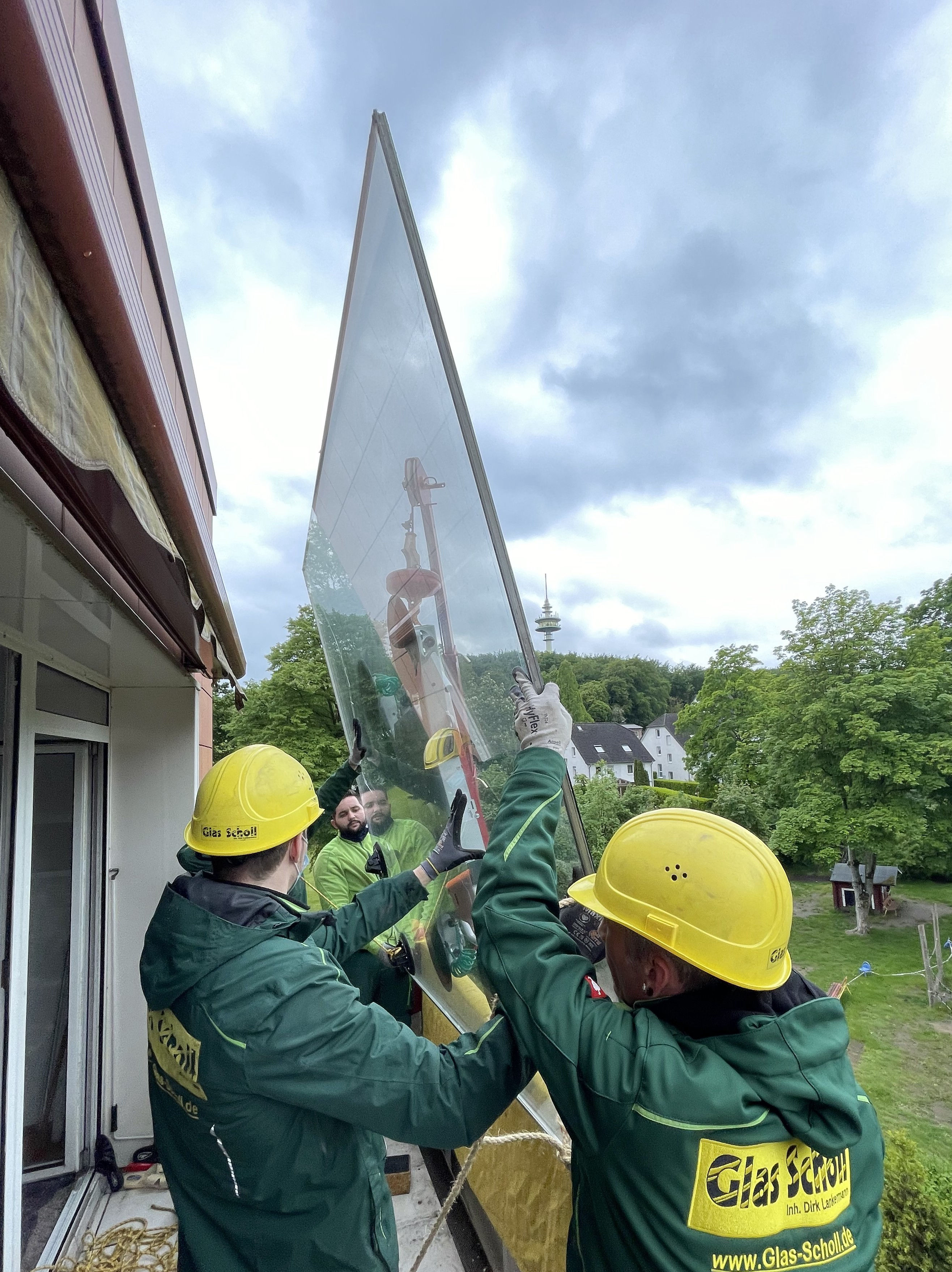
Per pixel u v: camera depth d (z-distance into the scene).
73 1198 2.20
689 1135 0.72
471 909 1.32
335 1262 1.06
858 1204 0.77
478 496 1.02
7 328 0.56
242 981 0.98
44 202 0.59
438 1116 0.93
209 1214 1.06
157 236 2.50
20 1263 1.68
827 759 18.19
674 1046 0.78
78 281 0.70
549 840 0.98
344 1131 1.07
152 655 2.37
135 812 2.78
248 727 20.80
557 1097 0.82
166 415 1.11
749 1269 0.69
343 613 2.40
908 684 17.11
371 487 1.77
